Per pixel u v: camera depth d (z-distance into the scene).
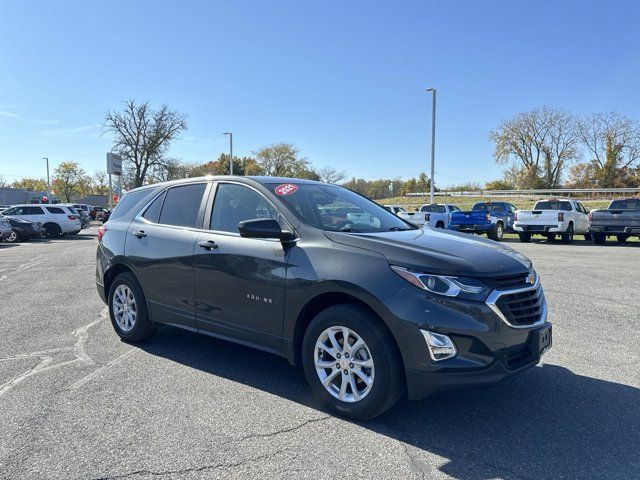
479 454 3.01
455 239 3.91
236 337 4.17
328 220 4.04
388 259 3.34
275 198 4.12
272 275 3.81
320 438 3.20
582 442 3.15
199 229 4.55
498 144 63.00
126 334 5.25
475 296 3.14
